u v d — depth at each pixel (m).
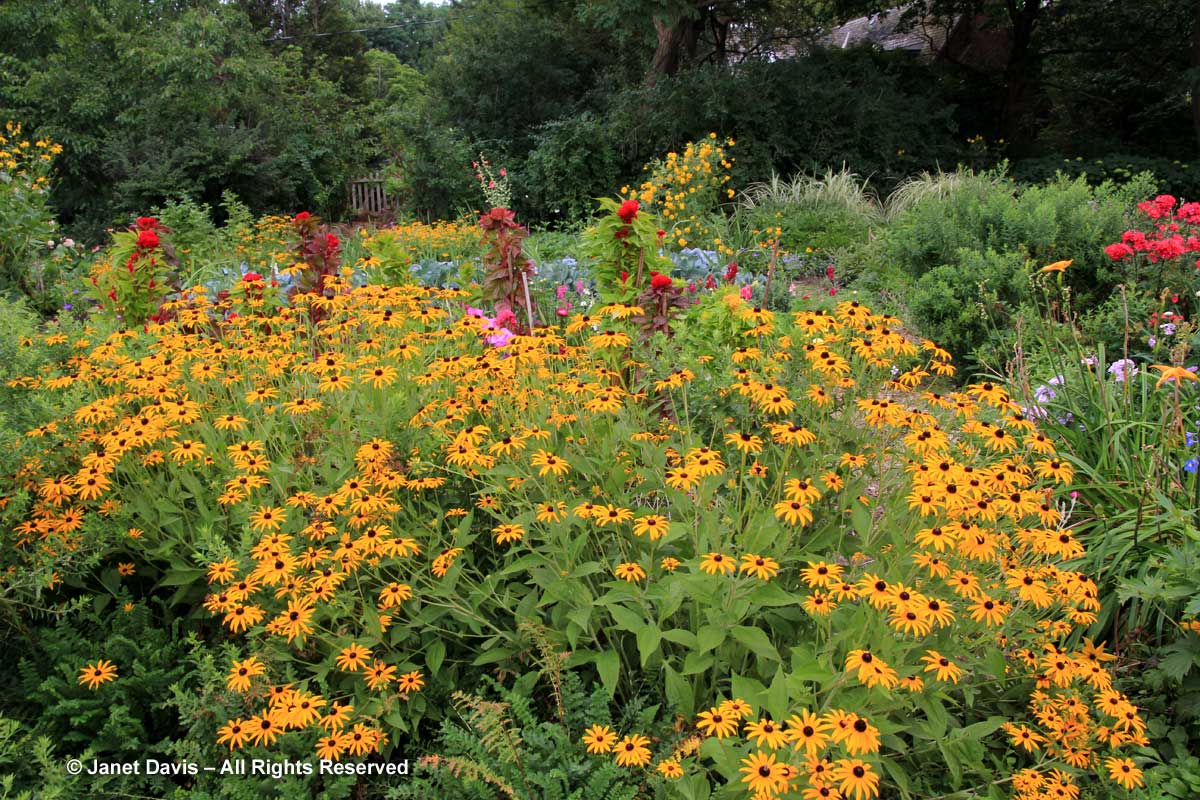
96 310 4.80
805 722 1.61
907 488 2.32
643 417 2.77
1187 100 17.03
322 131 19.14
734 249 9.05
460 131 17.05
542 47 17.91
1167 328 4.61
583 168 14.60
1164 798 2.20
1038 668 2.16
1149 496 3.07
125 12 16.64
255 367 2.97
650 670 2.29
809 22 18.61
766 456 2.65
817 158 13.92
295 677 2.26
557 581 2.22
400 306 3.27
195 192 15.41
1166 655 2.57
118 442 2.40
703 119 14.04
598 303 4.36
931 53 19.73
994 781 1.97
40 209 7.60
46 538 2.42
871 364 2.72
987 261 6.03
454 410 2.65
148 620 2.55
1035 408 3.80
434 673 2.27
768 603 2.05
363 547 2.15
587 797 1.89
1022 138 17.67
